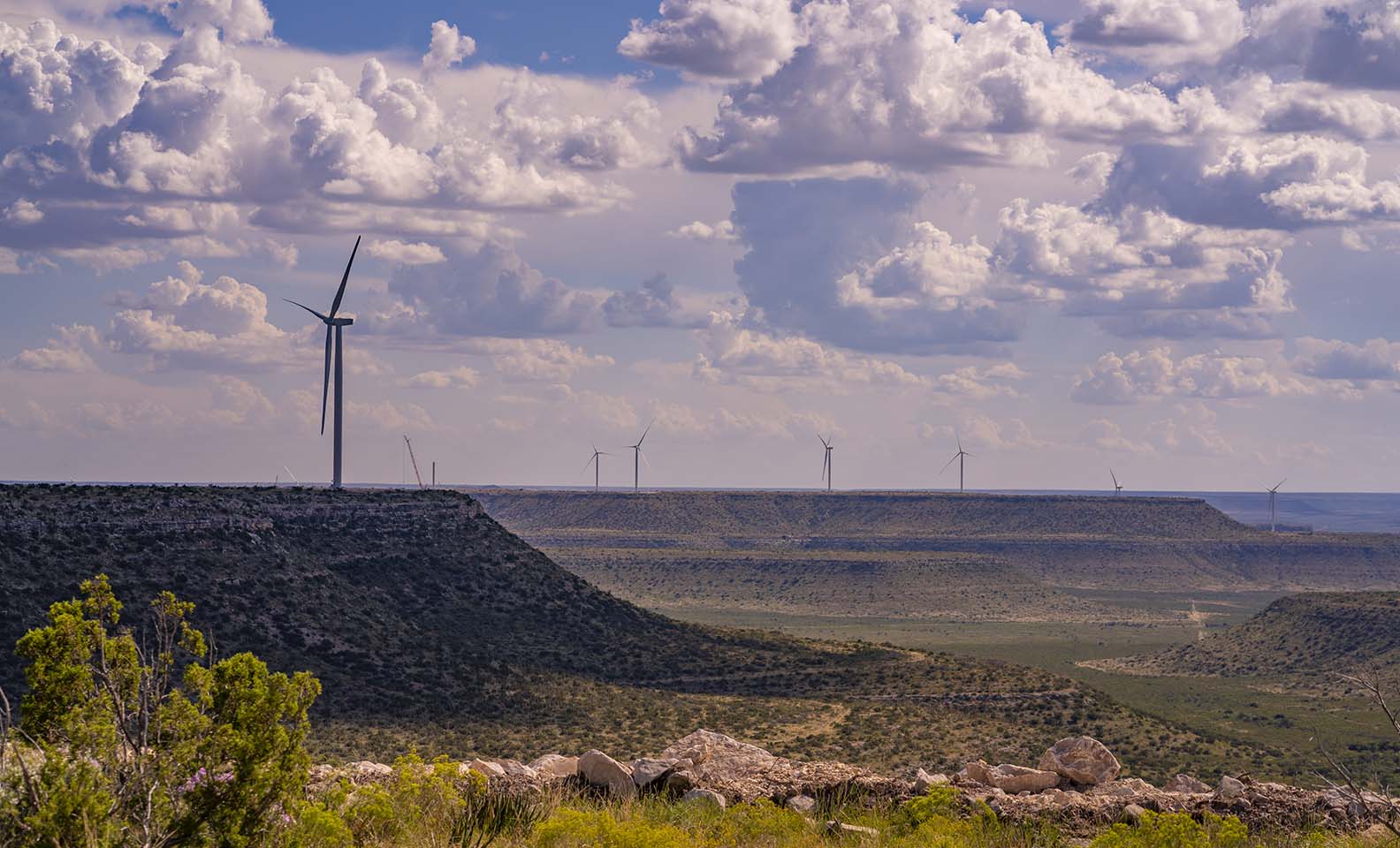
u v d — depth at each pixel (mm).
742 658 131625
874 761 88125
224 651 97562
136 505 108438
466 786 22250
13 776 15172
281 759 16484
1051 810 25406
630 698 110875
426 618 121812
